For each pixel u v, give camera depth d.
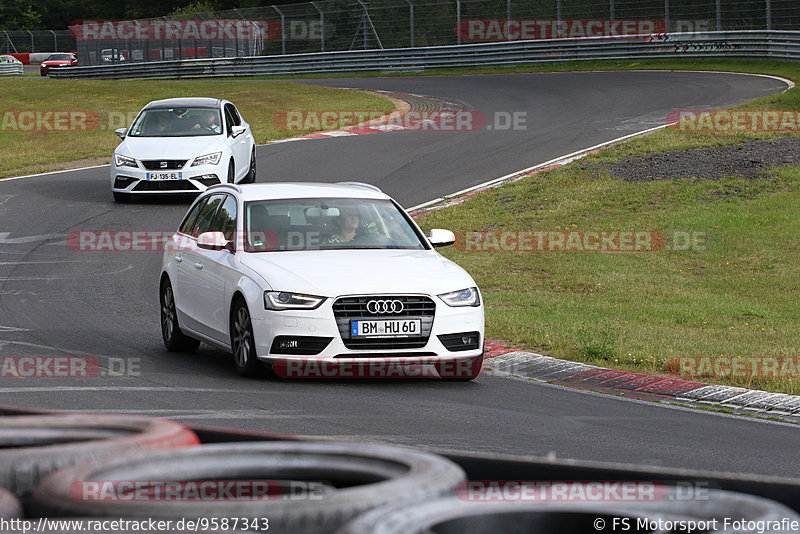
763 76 138.75
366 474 6.61
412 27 199.38
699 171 78.56
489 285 53.75
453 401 28.48
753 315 46.66
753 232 63.38
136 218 69.62
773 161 79.38
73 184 84.44
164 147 73.31
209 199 36.94
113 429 7.62
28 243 61.50
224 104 78.62
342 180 82.62
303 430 23.66
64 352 34.78
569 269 56.94
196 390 28.53
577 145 94.19
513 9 188.88
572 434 24.95
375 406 27.09
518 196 75.06
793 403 30.19
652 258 59.12
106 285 50.25
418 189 79.38
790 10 156.00
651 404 29.83
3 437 7.43
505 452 22.52
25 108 148.12
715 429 26.44
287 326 29.44
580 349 37.81
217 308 32.50
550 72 171.25
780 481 6.75
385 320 29.67
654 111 112.19
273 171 87.19
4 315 42.47
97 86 176.12
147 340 38.19
